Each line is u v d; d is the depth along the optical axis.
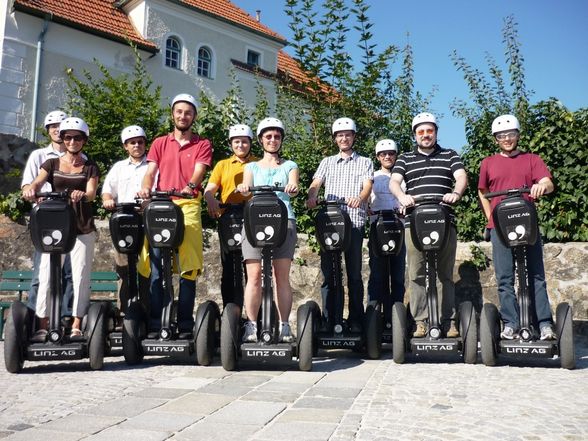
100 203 8.18
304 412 3.08
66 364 4.73
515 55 8.55
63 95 14.77
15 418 2.96
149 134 8.66
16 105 14.05
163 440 2.60
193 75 17.83
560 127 7.38
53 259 4.40
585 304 6.80
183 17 17.64
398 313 4.79
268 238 4.36
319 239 5.00
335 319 5.09
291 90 8.66
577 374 4.18
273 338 4.43
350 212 5.41
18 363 4.27
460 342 4.69
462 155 8.07
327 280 5.43
